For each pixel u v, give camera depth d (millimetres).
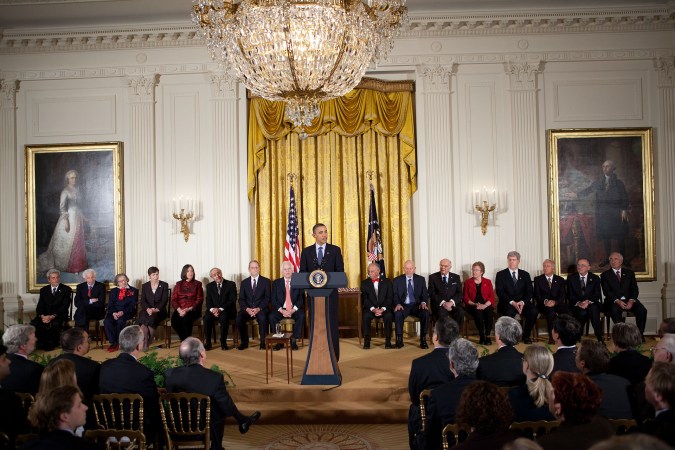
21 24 9742
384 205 10078
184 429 4379
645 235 9664
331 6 5449
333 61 5602
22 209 10180
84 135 10148
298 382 6684
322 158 10102
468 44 9844
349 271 10016
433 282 9102
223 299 9102
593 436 2664
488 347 8594
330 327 6641
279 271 10125
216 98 9984
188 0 8953
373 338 9664
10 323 9969
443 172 9812
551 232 9719
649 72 9773
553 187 9742
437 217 9805
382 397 6387
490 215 9812
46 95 10148
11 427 3580
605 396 3586
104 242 10070
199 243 9992
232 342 9438
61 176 10141
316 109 6105
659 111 9727
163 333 9914
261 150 10047
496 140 9852
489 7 9508
